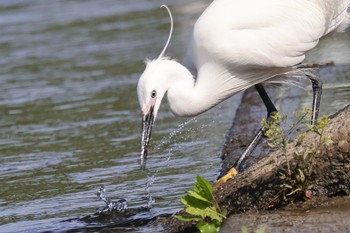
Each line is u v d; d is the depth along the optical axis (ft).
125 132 49.70
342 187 32.30
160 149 45.24
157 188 38.45
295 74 39.42
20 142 49.90
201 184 31.89
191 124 49.73
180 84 36.99
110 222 34.99
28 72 69.97
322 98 48.39
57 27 88.79
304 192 32.30
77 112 55.98
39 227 35.24
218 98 38.09
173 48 71.36
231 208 32.63
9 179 42.63
